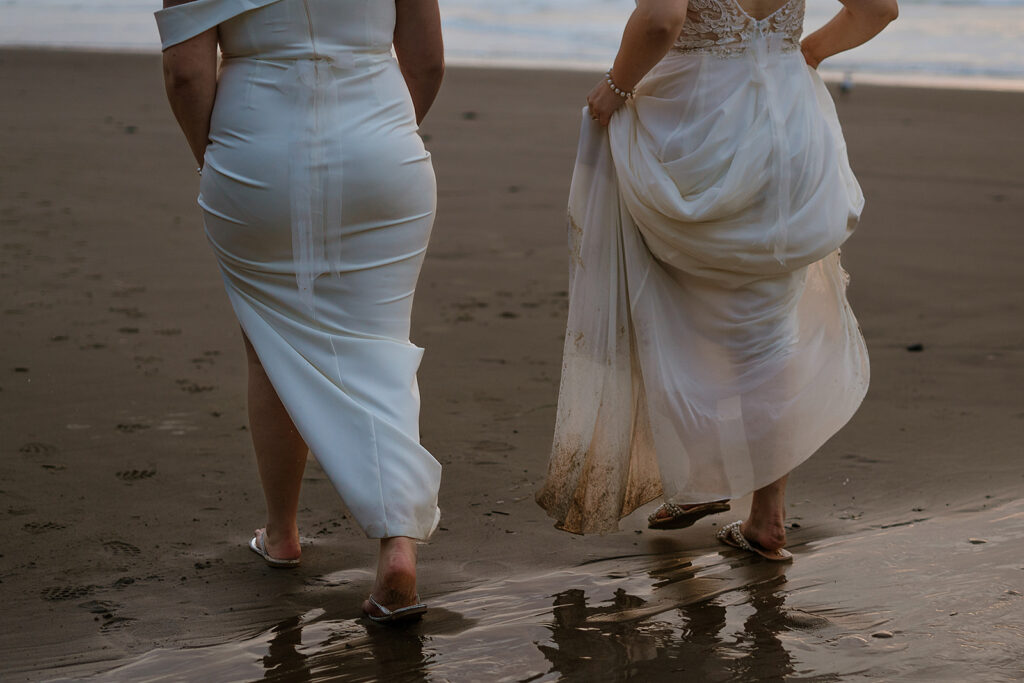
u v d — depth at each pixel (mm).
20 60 17609
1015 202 8406
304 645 2391
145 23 27688
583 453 2865
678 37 2719
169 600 2596
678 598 2639
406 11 2576
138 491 3227
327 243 2451
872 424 3920
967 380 4422
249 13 2373
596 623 2502
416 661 2316
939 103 14641
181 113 2469
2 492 3172
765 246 2703
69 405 3932
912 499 3246
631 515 3115
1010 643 2342
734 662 2299
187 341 4773
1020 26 27172
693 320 2848
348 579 2746
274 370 2500
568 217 2879
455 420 3902
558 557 2891
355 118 2420
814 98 2801
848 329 2982
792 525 3098
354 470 2438
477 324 5207
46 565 2748
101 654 2330
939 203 8367
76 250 6375
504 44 24656
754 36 2676
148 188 8305
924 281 6082
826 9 27609
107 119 11836
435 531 3029
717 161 2656
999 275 6211
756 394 2838
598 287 2848
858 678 2211
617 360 2859
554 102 14594
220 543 2922
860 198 2916
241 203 2436
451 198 8398
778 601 2605
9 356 4469
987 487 3312
